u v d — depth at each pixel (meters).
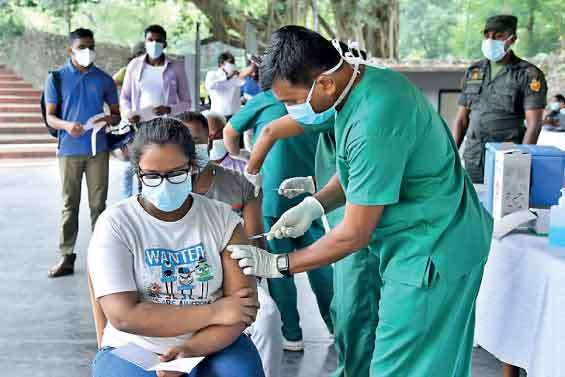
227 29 18.17
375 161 2.27
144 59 6.36
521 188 3.18
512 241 2.96
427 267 2.42
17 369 3.82
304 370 3.76
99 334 2.46
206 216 2.36
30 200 8.86
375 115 2.27
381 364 2.54
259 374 2.26
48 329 4.42
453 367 2.52
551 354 2.66
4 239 6.78
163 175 2.21
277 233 2.69
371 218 2.32
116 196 9.06
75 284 5.34
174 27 19.52
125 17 19.39
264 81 2.35
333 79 2.29
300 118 2.44
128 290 2.24
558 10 21.80
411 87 2.37
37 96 16.67
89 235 6.84
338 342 3.09
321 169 3.39
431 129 2.37
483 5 23.09
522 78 4.71
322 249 2.34
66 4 18.80
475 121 4.89
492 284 3.06
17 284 5.34
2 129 14.69
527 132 4.72
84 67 5.53
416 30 24.03
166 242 2.30
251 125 3.94
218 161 4.12
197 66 12.49
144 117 5.68
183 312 2.24
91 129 5.45
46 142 14.30
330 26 18.67
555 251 2.79
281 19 18.00
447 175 2.44
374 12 17.14
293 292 3.98
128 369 2.21
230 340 2.26
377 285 2.96
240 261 2.31
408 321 2.46
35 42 17.70
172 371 2.13
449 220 2.43
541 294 2.73
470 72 4.95
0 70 17.97
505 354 2.95
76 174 5.50
